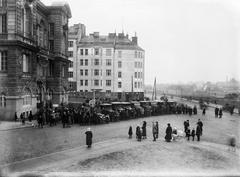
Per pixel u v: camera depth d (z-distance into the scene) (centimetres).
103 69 8294
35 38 4431
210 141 2614
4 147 2130
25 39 4016
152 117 4362
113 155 1925
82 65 8294
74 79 8275
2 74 3747
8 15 3725
